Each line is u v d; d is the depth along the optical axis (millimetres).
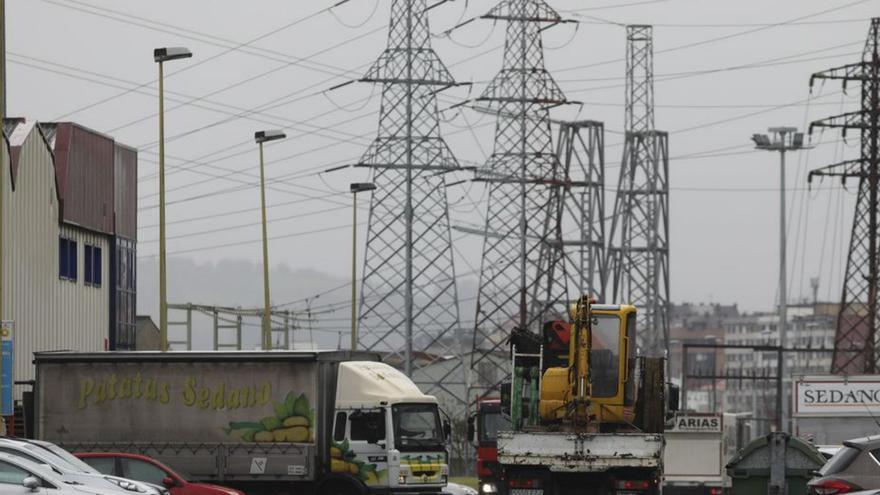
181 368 63469
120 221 113125
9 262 90438
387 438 62188
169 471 53094
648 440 52312
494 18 137000
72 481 43312
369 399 62531
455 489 72625
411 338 127250
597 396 57750
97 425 63969
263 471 62250
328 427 63062
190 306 138250
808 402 120188
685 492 78750
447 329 131500
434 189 130250
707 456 78812
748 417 126438
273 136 92875
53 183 98500
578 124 162750
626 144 168750
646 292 167875
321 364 62688
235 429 62781
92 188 106625
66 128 102562
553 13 136875
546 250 148625
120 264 112688
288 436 62250
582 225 158750
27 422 67938
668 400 61312
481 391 156500
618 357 57812
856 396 119688
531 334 61031
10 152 91562
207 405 63125
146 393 63656
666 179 171125
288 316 148500
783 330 133875
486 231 136875
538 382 60000
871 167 140875
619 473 52719
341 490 62750
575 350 56688
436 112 130250
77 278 103438
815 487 42406
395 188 129625
